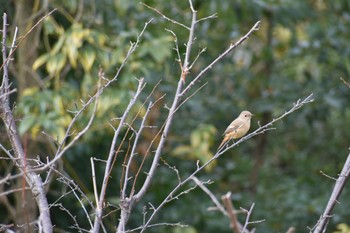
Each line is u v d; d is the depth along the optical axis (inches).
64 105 466.0
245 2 556.7
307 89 662.5
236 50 654.5
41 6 493.0
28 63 485.1
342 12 666.8
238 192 685.9
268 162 767.1
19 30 482.6
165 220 616.1
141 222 609.6
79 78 512.7
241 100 669.9
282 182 711.1
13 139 249.4
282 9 597.0
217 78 659.4
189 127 644.7
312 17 620.4
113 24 554.9
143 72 473.7
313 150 759.7
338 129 755.4
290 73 666.8
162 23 580.1
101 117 461.1
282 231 633.0
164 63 529.3
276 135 758.5
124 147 554.6
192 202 634.8
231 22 577.3
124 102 452.1
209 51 629.3
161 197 615.2
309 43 645.9
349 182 667.4
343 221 635.5
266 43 653.3
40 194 243.8
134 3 532.1
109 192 575.8
